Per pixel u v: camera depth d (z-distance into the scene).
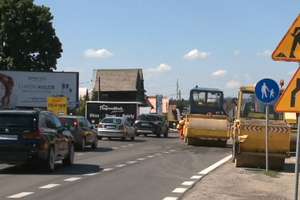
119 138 44.66
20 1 74.31
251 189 16.17
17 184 16.17
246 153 22.14
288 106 10.07
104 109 68.69
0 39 74.06
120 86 117.06
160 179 17.88
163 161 24.77
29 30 74.00
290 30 9.97
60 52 76.69
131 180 17.50
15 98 62.41
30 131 19.00
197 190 15.46
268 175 19.77
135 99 116.50
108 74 118.81
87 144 31.67
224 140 36.59
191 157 27.38
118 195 14.28
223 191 15.50
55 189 15.20
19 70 65.88
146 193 14.70
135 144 38.50
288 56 9.97
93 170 20.39
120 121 43.19
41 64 74.81
